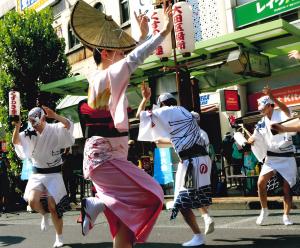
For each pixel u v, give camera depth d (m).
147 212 3.01
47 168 5.59
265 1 13.58
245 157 9.67
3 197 12.20
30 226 8.09
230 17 14.34
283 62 10.25
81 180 11.25
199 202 5.02
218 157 11.03
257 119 11.17
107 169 3.07
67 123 5.50
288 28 8.41
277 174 5.92
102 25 3.20
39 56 13.84
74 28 3.11
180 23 8.52
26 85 13.69
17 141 5.57
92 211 3.00
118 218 3.00
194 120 5.16
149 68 10.70
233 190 11.01
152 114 4.95
